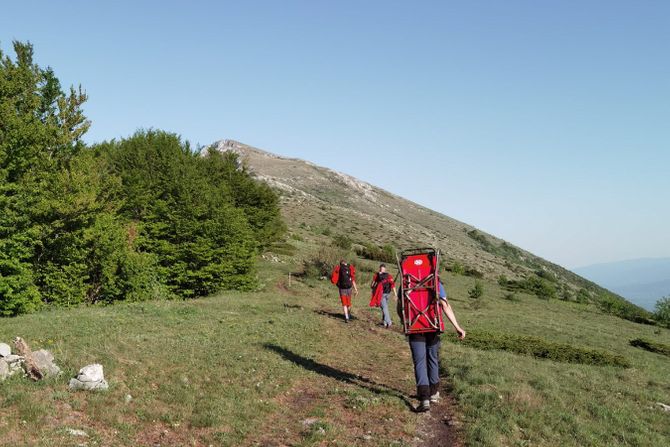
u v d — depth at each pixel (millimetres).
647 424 8156
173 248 25484
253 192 40281
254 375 8852
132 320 13859
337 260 38469
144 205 26547
